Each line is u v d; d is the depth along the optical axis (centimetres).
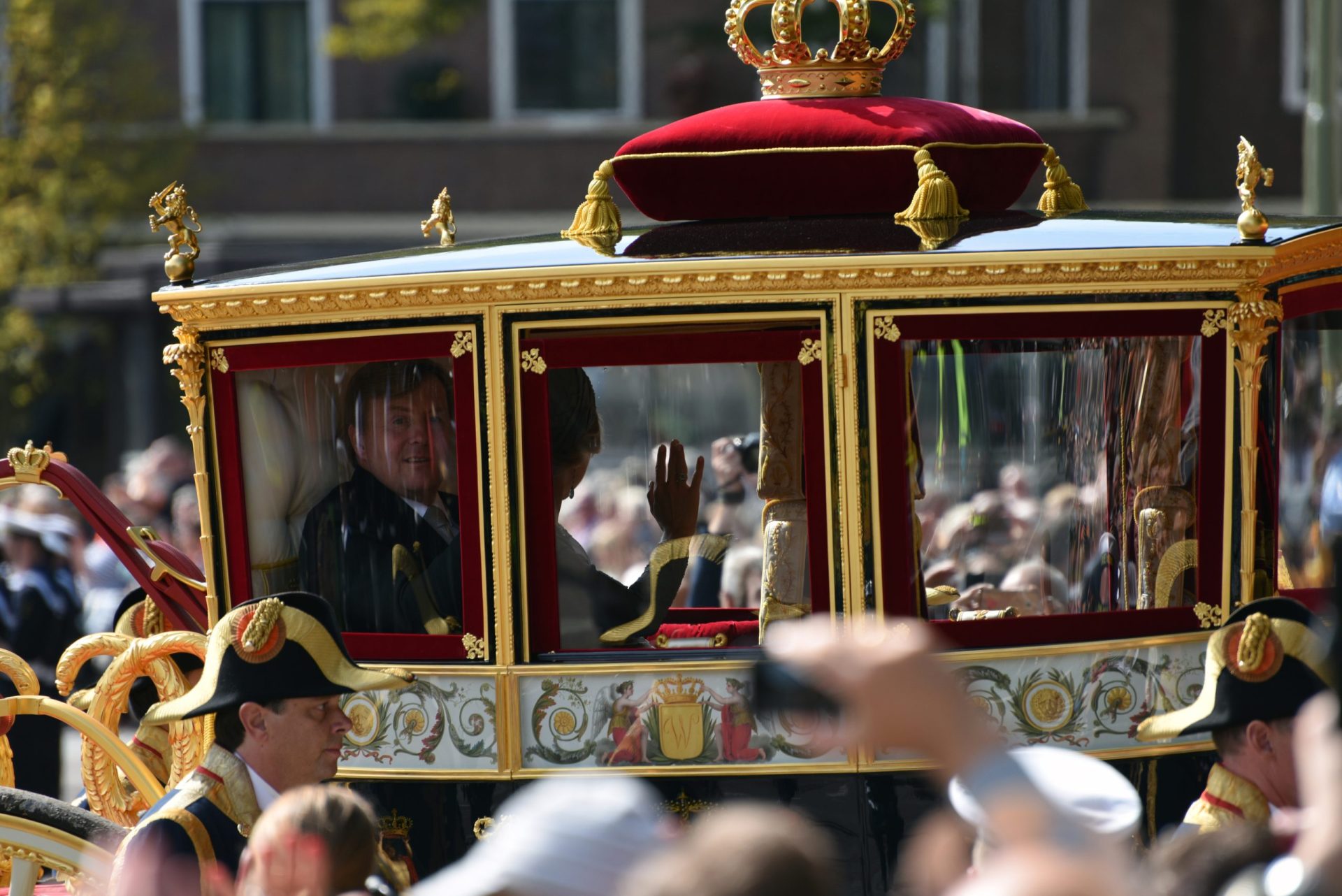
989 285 1327
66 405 6838
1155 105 6475
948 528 1383
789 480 1412
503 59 6894
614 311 1352
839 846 1343
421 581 1420
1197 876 910
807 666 734
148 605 1700
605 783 913
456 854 1403
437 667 1402
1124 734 1379
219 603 1479
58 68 6041
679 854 776
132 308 6625
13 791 1421
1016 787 739
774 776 1354
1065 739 1370
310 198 6900
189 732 1487
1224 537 1368
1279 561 1507
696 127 1527
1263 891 843
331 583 1448
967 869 1094
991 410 1366
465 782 1401
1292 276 1433
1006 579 1406
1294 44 6456
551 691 1386
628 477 1437
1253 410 1355
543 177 6906
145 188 6159
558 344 1367
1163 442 1384
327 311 1405
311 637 1251
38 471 1639
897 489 1338
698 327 1348
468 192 6912
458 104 6906
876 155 1480
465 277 1357
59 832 1396
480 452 1379
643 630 1462
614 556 1441
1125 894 741
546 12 6862
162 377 6744
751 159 1501
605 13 6838
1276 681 1162
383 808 1423
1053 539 1397
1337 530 1503
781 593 1415
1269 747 1168
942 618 1405
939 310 1330
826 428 1336
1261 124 6494
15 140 6019
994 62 6469
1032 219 1461
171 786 1490
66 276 6162
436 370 1397
